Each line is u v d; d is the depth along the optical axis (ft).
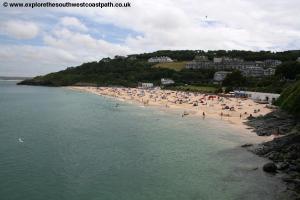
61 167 151.84
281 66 634.84
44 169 148.15
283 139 183.83
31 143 196.85
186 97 536.42
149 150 186.91
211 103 450.71
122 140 212.02
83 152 179.32
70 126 262.47
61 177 138.62
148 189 127.95
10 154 170.30
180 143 204.95
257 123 271.90
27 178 136.15
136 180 137.49
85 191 124.88
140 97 565.12
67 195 121.08
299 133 182.09
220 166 156.66
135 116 330.54
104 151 182.80
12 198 116.88
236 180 137.28
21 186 127.54
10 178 135.23
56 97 579.48
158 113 355.77
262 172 146.30
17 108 390.01
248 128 257.55
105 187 129.18
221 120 302.86
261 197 119.65
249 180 136.87
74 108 401.08
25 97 570.87
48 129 245.65
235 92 545.44
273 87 558.97
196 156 174.50
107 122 287.89
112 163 160.35
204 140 213.46
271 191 124.67
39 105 431.84
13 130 237.45
